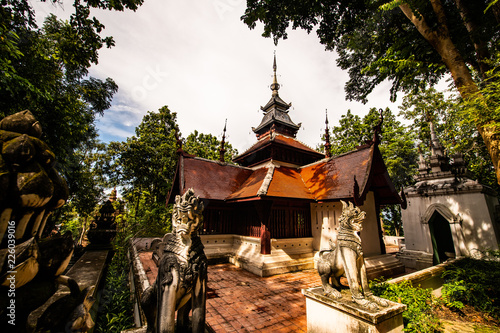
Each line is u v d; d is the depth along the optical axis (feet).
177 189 36.78
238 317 17.61
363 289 12.23
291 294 22.39
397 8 27.58
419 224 37.99
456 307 18.66
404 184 69.82
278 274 29.19
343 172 32.99
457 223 33.50
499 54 19.79
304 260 32.55
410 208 39.68
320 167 39.06
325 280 13.55
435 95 59.47
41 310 6.48
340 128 77.25
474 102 16.81
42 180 5.59
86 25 22.74
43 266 6.26
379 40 30.48
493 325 16.52
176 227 7.90
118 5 21.89
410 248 38.58
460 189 34.04
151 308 8.01
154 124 74.43
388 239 66.33
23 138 5.46
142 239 50.70
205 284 7.94
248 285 24.97
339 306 11.96
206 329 9.15
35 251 5.51
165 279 7.02
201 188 35.45
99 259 24.73
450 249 39.99
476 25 22.76
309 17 31.40
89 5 21.72
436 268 22.76
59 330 6.15
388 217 87.45
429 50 25.05
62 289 8.38
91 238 34.22
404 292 16.22
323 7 29.55
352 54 36.14
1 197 4.97
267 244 29.89
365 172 28.55
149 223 49.85
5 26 17.21
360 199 25.48
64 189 6.86
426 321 13.76
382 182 31.24
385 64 25.45
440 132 60.08
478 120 17.46
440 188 36.09
